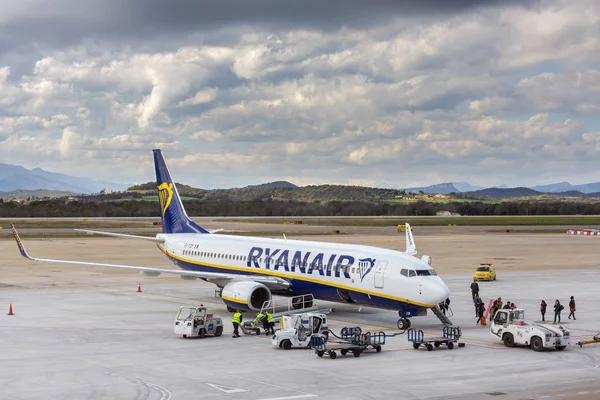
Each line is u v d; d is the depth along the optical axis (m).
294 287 53.62
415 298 45.50
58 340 41.91
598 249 126.69
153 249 119.25
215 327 44.06
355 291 49.16
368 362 36.00
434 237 161.50
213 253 60.31
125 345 40.47
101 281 76.56
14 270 87.06
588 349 40.16
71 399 28.14
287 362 35.84
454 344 41.41
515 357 37.56
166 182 67.75
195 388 30.02
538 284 75.31
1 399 28.08
